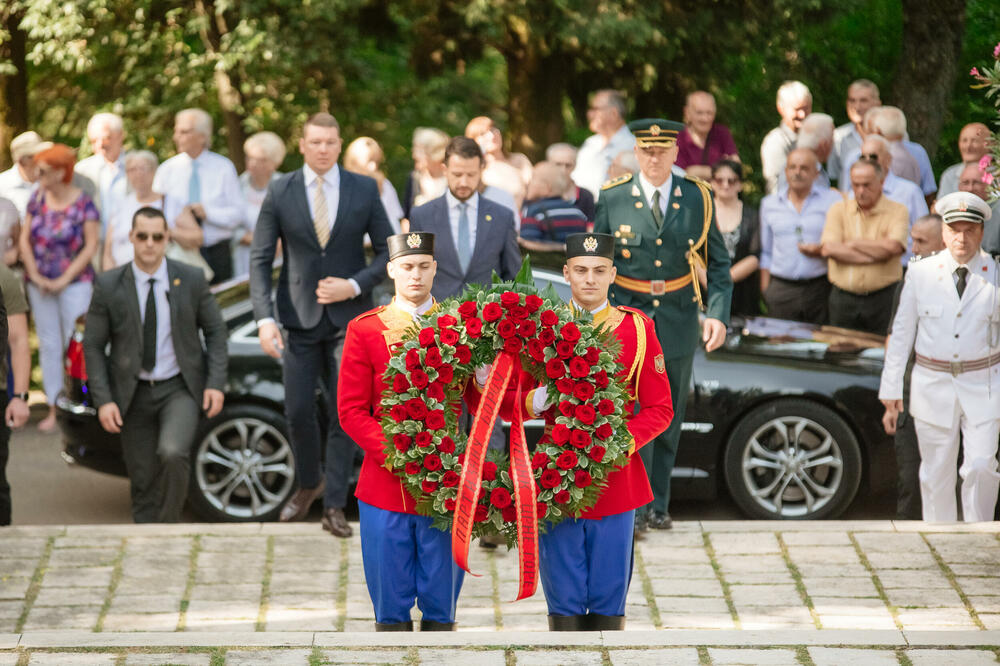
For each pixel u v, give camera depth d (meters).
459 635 5.08
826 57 15.35
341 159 18.08
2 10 13.92
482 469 5.04
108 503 9.02
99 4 13.47
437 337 5.11
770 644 5.01
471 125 10.99
